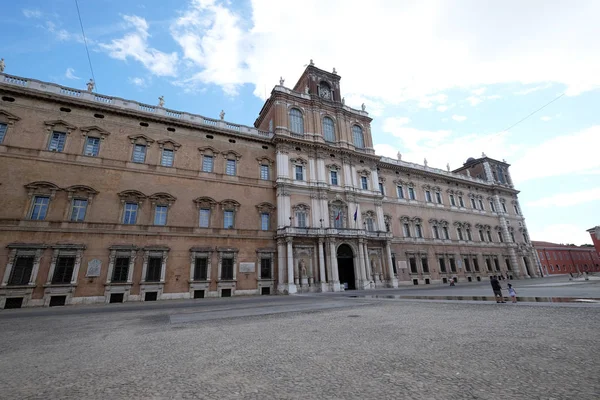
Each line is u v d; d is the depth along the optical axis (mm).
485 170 76000
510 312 13359
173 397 5371
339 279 44625
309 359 7445
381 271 46875
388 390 5254
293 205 42438
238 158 41625
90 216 30797
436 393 5008
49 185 29625
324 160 47438
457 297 21812
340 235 42625
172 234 34156
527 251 72625
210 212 37312
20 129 30109
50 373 6988
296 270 39531
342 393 5234
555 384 5094
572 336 8352
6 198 27844
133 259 31266
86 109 33812
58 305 27391
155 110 37906
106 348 9461
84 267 29172
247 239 38656
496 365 6285
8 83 30453
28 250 27375
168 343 9914
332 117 51281
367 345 8586
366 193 49688
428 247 56312
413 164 61656
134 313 19719
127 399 5340
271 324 13273
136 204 33469
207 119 41281
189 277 33750
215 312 18797
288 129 46000
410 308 16797
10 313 21172
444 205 62812
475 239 64438
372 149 53812
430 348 7914
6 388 6027
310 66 52875
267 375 6395
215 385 5910
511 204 76438
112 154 33781
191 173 37625
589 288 24375
